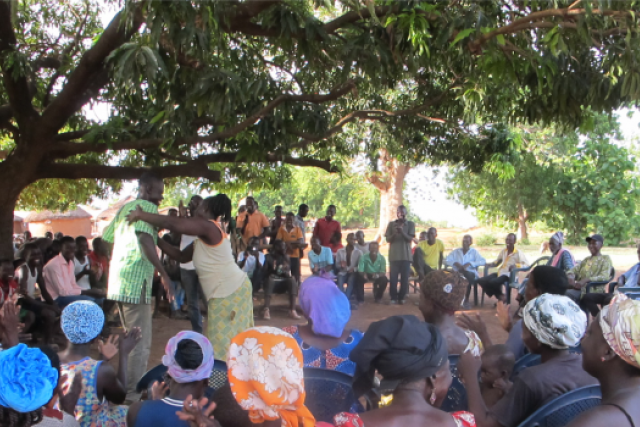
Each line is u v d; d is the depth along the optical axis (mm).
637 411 1653
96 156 10469
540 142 24703
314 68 7262
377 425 1983
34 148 7438
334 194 51594
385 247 24375
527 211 23906
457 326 3338
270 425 1819
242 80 5945
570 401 2561
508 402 2705
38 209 16078
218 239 4480
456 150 10695
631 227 24875
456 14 5488
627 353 1680
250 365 1847
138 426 2451
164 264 9617
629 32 4934
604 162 25062
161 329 8758
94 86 7312
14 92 7168
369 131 13320
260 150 6895
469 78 6562
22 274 7047
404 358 2029
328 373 2910
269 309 10672
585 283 8562
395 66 5922
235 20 5875
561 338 2662
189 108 5898
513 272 10797
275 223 11875
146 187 4852
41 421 2086
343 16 5957
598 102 6320
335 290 3340
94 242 9078
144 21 5711
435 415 2027
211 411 1986
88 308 3424
